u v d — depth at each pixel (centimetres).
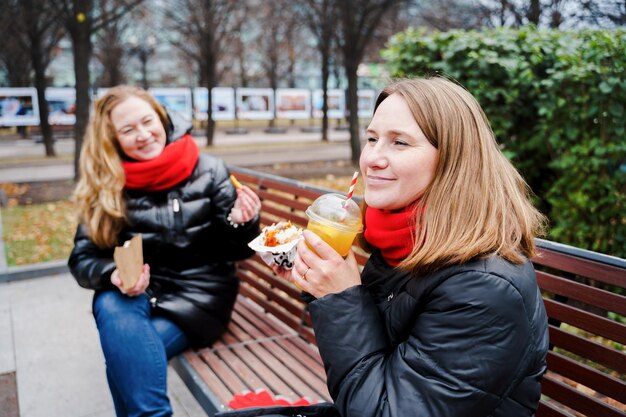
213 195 275
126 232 267
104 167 260
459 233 133
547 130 390
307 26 1886
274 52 2648
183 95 2395
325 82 2147
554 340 188
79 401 299
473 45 405
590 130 363
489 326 123
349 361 137
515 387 127
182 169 266
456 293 127
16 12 1405
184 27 2292
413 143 140
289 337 296
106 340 224
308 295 167
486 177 137
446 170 138
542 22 1010
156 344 227
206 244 276
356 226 153
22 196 938
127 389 219
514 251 131
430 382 126
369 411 131
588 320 178
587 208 363
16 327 393
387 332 146
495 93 398
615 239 354
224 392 233
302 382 245
